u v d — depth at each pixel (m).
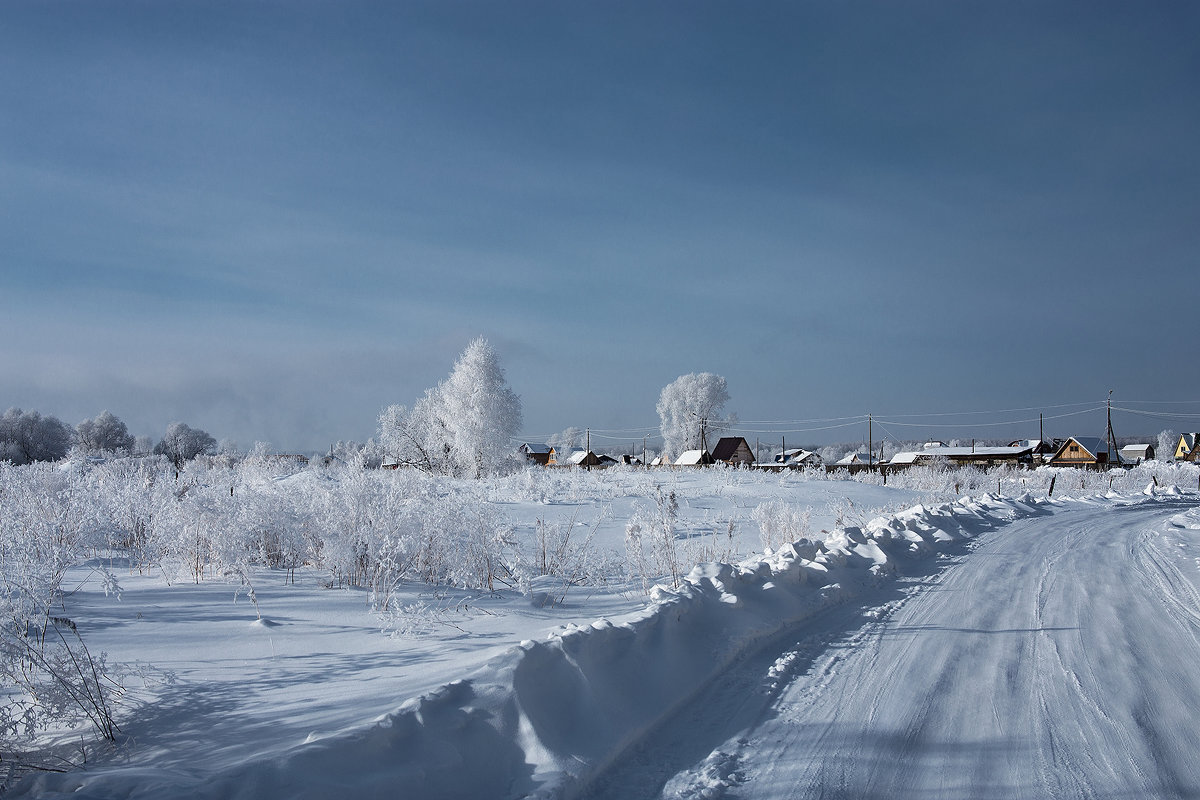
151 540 9.91
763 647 6.72
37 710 4.21
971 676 5.90
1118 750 4.48
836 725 4.84
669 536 11.64
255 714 4.48
